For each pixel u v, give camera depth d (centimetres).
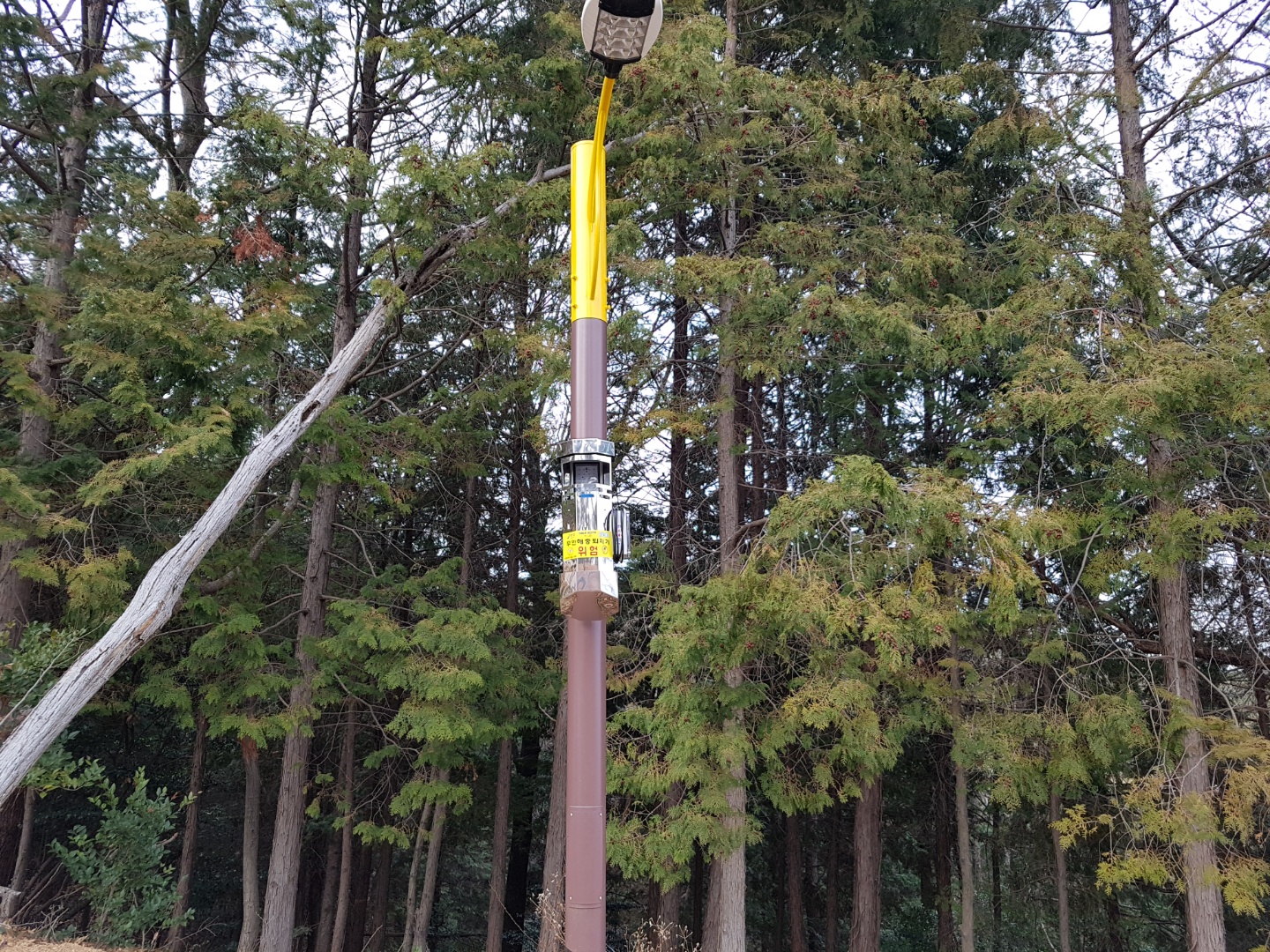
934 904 1741
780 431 1634
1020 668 1149
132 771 1725
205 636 1057
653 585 1121
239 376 1073
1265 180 1145
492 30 1341
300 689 1165
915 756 1642
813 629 922
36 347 1128
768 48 1443
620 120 1095
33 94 1077
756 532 1148
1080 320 1038
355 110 1175
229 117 1068
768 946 2056
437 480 1573
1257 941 1296
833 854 1816
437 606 1312
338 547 1636
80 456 1075
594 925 343
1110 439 958
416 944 1441
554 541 1814
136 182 997
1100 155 1091
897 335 965
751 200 1159
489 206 1032
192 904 1919
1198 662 1186
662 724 970
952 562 1069
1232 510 956
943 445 1477
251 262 1130
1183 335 1066
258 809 1406
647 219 1178
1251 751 860
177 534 1195
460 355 1587
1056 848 1369
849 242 1099
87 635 1001
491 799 1773
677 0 1166
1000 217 1195
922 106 1112
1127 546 1068
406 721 1112
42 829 1592
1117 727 964
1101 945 1552
